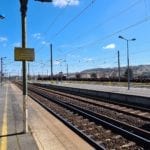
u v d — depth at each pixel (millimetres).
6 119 19094
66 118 21250
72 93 53531
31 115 22000
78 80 143000
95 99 37969
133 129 15914
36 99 38344
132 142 13250
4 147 11617
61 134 15055
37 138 13727
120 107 27828
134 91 51469
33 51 14148
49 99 38938
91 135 15055
